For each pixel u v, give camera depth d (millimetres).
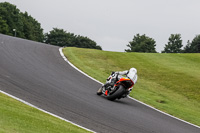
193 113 26688
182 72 46938
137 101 26578
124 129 16484
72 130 13578
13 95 18141
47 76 28188
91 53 53469
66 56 45656
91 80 31750
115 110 20766
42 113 15539
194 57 64312
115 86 23750
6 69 26750
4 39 54156
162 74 44062
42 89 22109
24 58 36062
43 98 19359
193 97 34406
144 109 23766
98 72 38031
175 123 21281
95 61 46281
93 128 15312
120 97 24344
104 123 16766
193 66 54500
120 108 21812
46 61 37438
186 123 22234
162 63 53656
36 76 26922
